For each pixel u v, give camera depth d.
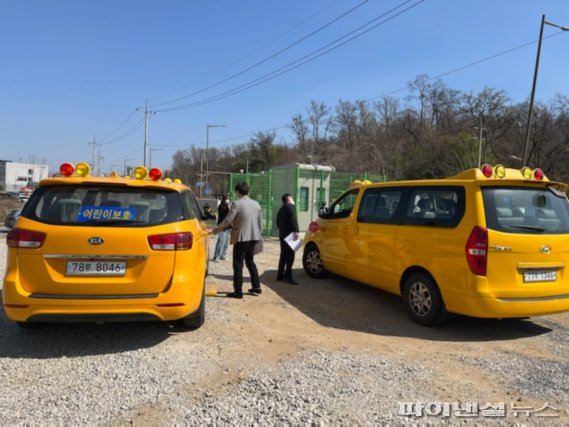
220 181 81.25
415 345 4.81
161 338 4.77
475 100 61.75
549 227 5.13
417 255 5.54
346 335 5.10
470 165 50.94
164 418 3.13
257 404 3.34
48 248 4.03
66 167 4.50
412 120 70.94
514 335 5.27
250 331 5.12
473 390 3.67
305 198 18.75
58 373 3.83
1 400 3.32
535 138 46.78
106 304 4.05
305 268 8.59
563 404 3.46
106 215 4.20
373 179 20.59
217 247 10.58
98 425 3.02
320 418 3.14
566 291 5.13
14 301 3.98
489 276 4.79
